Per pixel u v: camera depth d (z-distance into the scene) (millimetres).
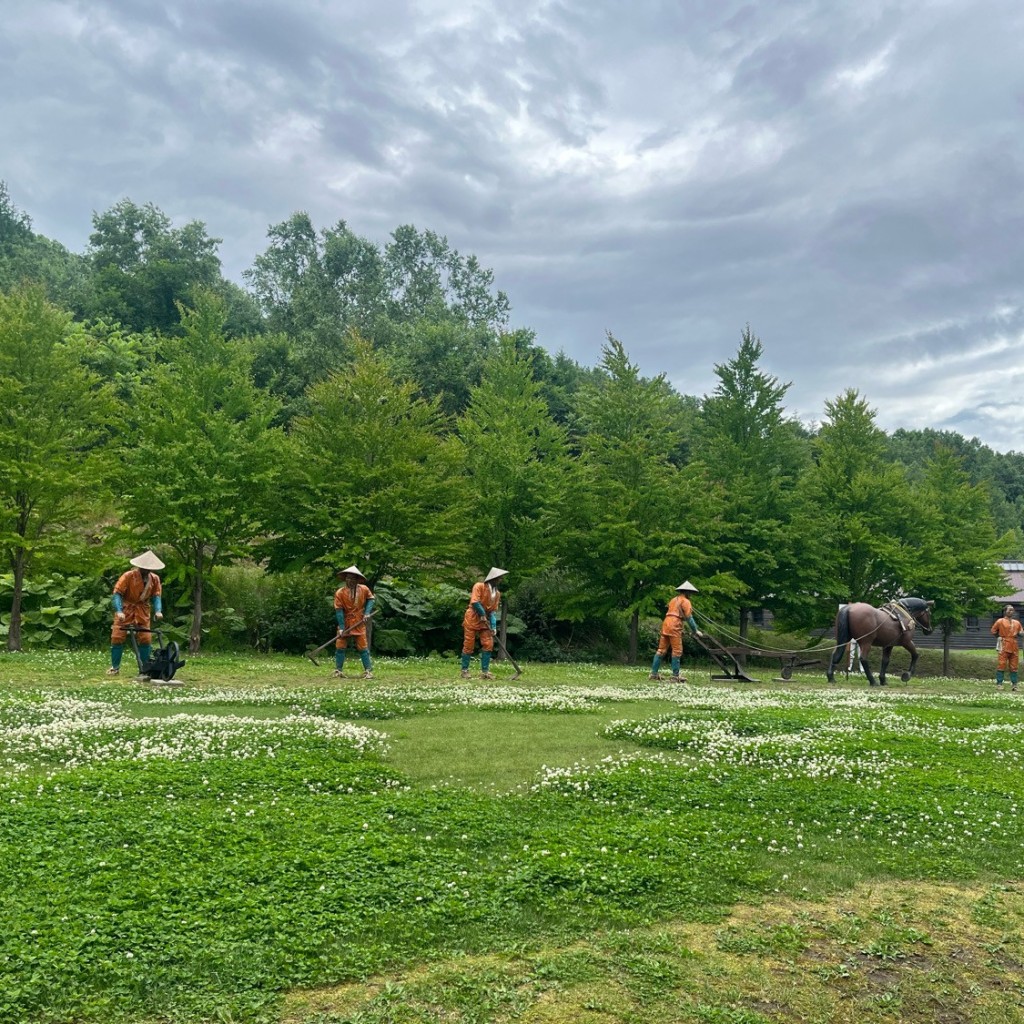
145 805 8148
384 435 30422
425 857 7051
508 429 34375
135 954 5207
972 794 10109
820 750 12281
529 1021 4852
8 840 6910
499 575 22484
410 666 25484
